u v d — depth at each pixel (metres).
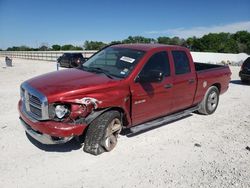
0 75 16.58
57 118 4.29
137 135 5.75
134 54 5.49
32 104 4.56
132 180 4.09
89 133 4.64
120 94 4.80
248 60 14.01
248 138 5.91
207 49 95.56
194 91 6.66
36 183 3.93
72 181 4.01
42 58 42.25
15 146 5.00
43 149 4.93
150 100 5.41
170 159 4.79
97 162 4.56
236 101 9.46
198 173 4.36
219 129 6.41
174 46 6.19
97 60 5.88
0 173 4.13
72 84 4.54
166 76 5.77
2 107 7.60
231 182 4.14
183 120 6.96
